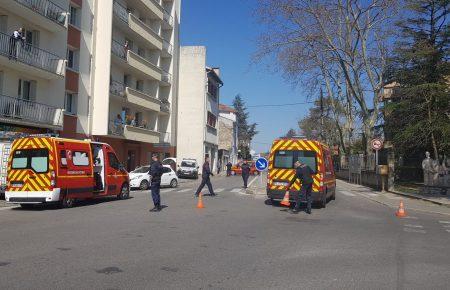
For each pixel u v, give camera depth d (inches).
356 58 1298.0
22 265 275.6
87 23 1240.8
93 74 1279.5
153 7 1649.9
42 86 1045.8
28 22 1002.7
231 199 800.3
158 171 597.6
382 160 1321.4
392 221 554.6
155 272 265.7
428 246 382.0
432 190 940.0
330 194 777.6
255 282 249.8
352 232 444.1
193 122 2258.9
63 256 302.2
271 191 694.5
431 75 1268.5
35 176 609.9
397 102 1314.0
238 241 374.0
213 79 2527.1
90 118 1262.3
